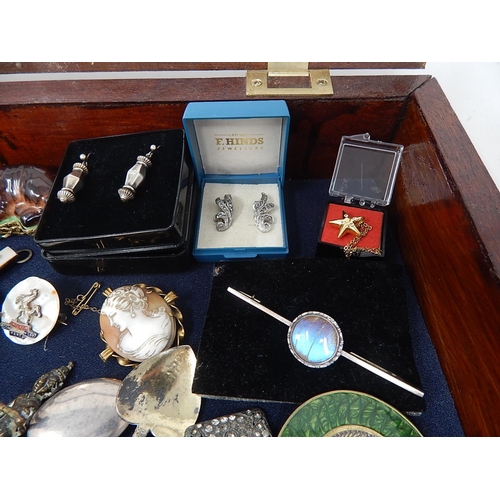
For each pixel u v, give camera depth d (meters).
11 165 1.17
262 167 1.20
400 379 0.87
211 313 0.97
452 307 0.86
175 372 0.91
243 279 1.01
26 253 1.18
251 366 0.89
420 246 0.99
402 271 1.01
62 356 1.00
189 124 1.01
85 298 1.08
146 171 1.03
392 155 1.04
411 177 1.03
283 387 0.87
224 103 0.96
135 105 1.03
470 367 0.81
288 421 0.82
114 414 0.88
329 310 0.96
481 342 0.76
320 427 0.81
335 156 1.24
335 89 1.04
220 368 0.89
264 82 1.04
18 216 1.15
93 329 1.04
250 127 1.06
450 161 0.84
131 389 0.88
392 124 1.12
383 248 1.03
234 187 1.23
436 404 0.91
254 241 1.12
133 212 0.98
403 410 0.84
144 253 1.00
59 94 1.04
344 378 0.87
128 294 0.94
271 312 0.96
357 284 0.99
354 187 1.10
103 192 1.02
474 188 0.80
